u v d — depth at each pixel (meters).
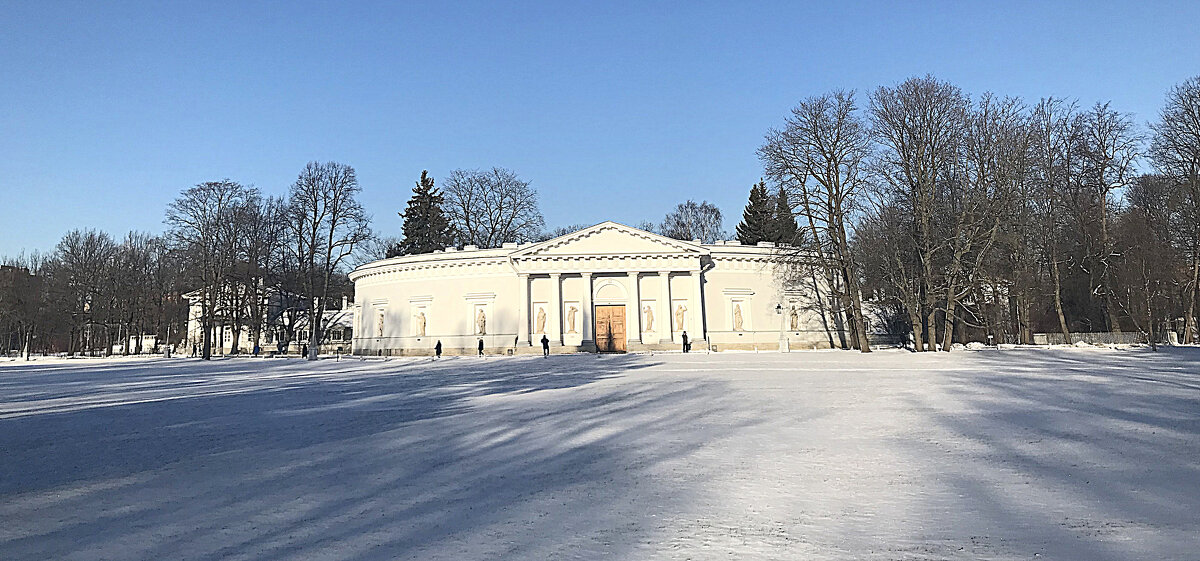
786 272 71.00
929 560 8.12
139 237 93.25
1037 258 62.38
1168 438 15.48
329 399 27.09
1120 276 59.22
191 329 97.94
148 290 89.50
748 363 43.72
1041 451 14.34
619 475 12.84
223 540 9.20
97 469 13.86
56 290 86.06
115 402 26.88
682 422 19.22
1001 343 64.50
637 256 68.69
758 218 98.00
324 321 96.06
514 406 23.50
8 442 17.30
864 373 35.06
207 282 71.19
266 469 13.71
